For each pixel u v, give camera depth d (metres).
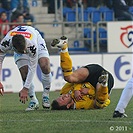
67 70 19.66
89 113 18.58
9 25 39.88
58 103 20.03
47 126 15.04
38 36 20.16
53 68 36.19
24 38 17.97
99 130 13.96
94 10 47.53
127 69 37.69
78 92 20.12
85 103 20.14
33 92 20.61
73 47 43.19
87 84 20.25
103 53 37.44
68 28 45.59
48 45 42.91
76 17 45.84
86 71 19.95
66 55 19.56
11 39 18.67
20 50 18.00
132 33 39.53
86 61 37.22
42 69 20.23
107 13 47.69
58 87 36.25
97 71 20.11
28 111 20.05
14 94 33.53
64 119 16.78
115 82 37.47
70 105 20.14
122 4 47.44
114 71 37.53
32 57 18.53
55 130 14.11
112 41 39.41
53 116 17.78
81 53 37.25
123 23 39.44
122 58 37.69
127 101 16.39
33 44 18.48
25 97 18.64
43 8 46.97
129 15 47.62
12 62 35.56
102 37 44.72
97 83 19.95
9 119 17.23
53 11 47.06
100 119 16.45
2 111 20.64
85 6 47.53
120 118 16.34
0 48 18.86
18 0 44.81
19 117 17.78
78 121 16.08
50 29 45.34
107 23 39.38
